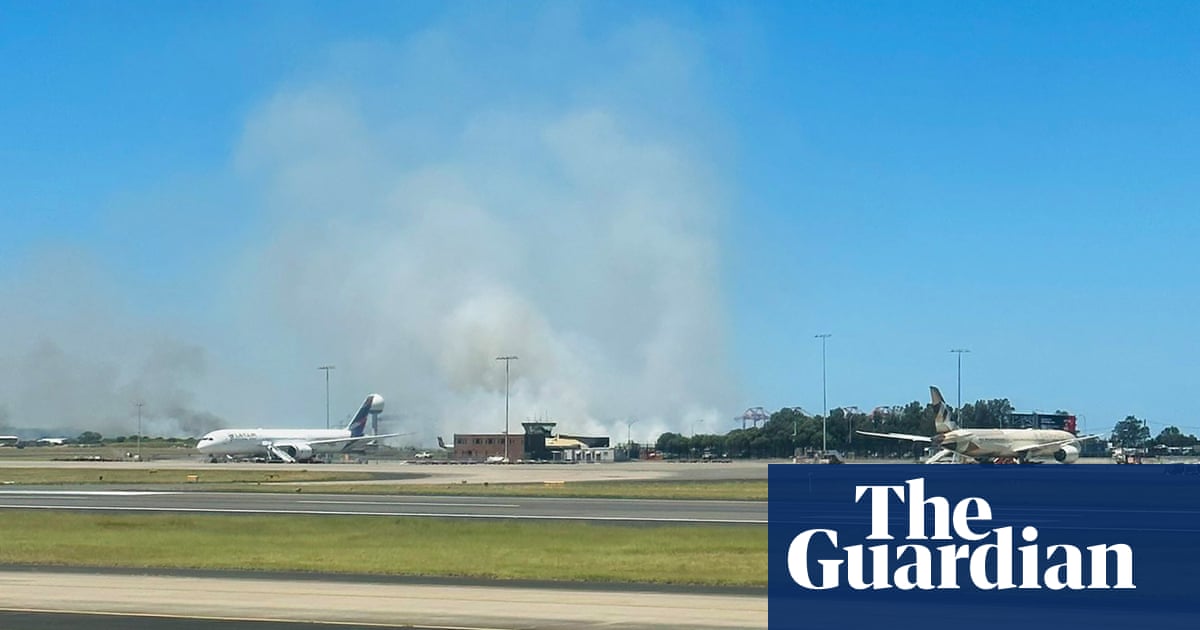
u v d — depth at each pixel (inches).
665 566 1537.9
